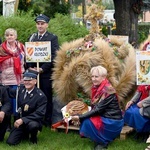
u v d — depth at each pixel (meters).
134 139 6.69
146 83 6.09
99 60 6.57
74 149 6.15
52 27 9.96
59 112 7.39
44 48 7.02
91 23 7.20
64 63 6.91
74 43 7.02
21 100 6.45
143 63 6.05
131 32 12.92
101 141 6.07
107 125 6.02
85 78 6.57
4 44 7.06
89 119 6.04
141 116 6.29
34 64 7.47
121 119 6.13
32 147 6.26
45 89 7.37
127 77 6.68
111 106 6.05
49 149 6.18
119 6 12.80
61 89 6.84
